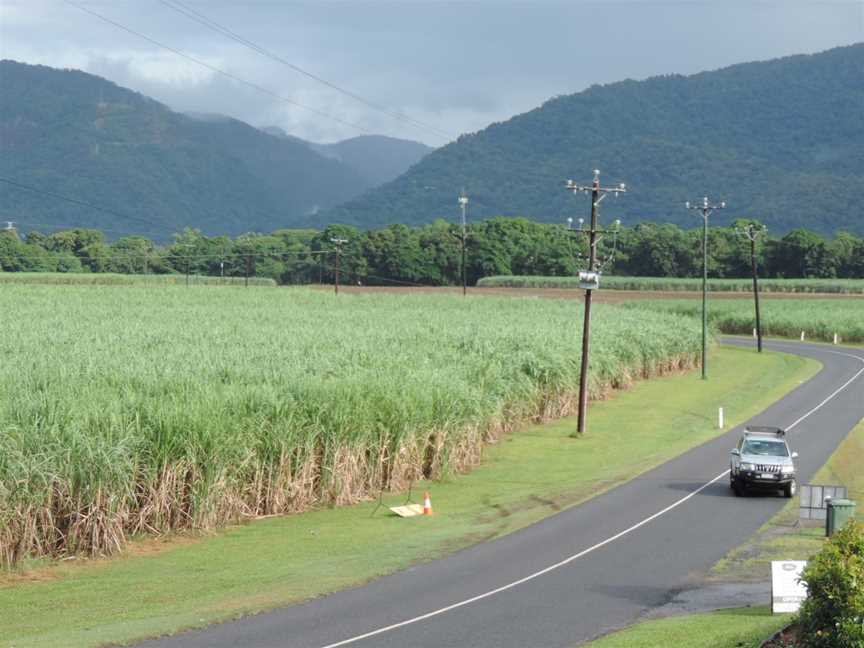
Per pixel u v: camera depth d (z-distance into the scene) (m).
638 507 35.06
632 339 77.31
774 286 188.12
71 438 27.22
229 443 30.98
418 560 27.22
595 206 55.44
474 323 74.38
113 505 27.48
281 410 33.94
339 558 27.38
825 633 15.98
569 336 66.06
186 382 34.56
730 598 23.39
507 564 26.69
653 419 58.84
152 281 176.75
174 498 29.78
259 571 25.89
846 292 181.12
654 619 21.39
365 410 36.84
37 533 26.39
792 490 37.19
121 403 30.53
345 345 52.22
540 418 56.88
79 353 42.81
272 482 33.44
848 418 59.28
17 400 29.44
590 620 21.28
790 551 28.48
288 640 19.42
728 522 32.56
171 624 20.58
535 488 39.28
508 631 20.30
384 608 22.09
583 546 28.95
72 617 21.58
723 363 91.94
